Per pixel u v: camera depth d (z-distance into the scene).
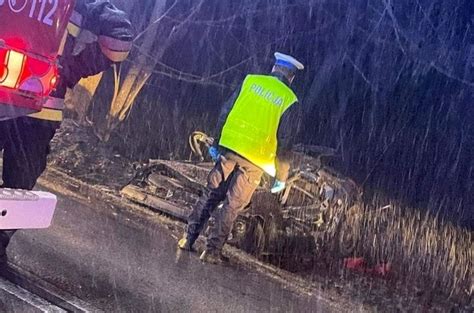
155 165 8.55
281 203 7.73
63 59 4.97
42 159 5.22
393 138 11.54
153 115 10.84
